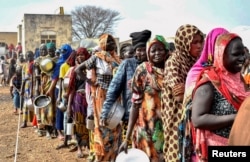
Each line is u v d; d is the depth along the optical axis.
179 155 3.08
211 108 2.66
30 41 40.72
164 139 3.71
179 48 3.52
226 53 2.64
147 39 4.66
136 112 4.05
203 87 2.66
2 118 12.09
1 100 17.31
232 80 2.67
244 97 2.63
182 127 3.04
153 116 3.93
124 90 4.75
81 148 7.12
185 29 3.47
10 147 8.10
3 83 25.06
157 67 3.98
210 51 2.85
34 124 9.93
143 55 4.62
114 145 5.52
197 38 3.46
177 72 3.49
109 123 4.77
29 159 7.18
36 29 40.78
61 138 8.38
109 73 5.56
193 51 3.47
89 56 6.80
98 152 5.48
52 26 41.12
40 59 9.12
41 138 8.90
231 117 2.54
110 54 5.67
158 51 3.92
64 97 7.26
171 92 3.57
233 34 2.66
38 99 8.67
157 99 3.94
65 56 8.37
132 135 4.15
